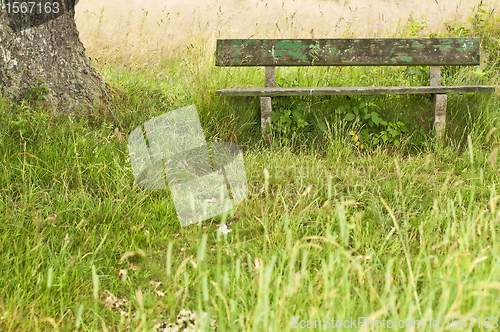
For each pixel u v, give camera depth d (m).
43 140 3.50
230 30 7.75
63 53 4.13
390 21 7.71
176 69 6.04
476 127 4.42
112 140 3.78
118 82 4.91
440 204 2.90
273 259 1.60
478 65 4.77
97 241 2.65
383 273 2.20
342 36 7.39
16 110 3.70
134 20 8.15
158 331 2.04
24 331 1.93
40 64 3.98
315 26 8.01
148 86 4.92
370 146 4.38
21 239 2.50
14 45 3.84
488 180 3.46
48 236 2.67
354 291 2.09
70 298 2.18
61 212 2.82
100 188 3.16
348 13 8.58
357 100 4.65
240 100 4.68
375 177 3.50
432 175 3.71
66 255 2.51
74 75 4.19
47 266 2.36
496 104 4.71
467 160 3.84
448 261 1.78
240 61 4.83
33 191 3.01
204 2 9.42
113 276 2.40
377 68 5.61
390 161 3.90
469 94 4.68
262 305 1.63
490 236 2.55
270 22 8.27
